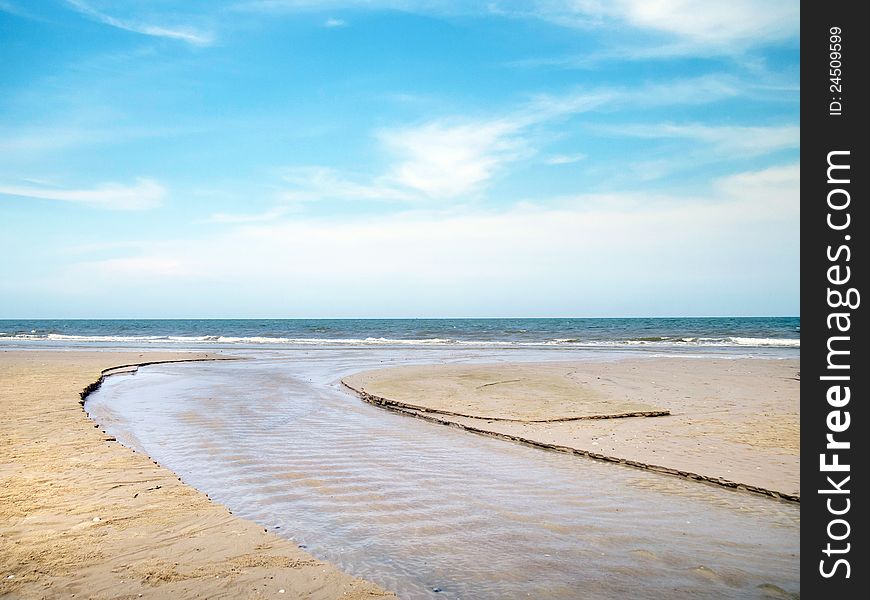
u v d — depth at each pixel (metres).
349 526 5.99
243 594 4.35
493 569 4.96
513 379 17.75
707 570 4.98
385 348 36.88
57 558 4.91
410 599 4.40
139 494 6.62
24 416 11.38
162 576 4.61
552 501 6.89
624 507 6.69
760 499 7.00
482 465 8.57
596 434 10.43
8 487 6.82
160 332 71.94
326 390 16.83
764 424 11.11
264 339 50.09
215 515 6.01
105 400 14.66
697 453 8.97
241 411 13.21
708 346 38.06
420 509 6.55
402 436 10.61
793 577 4.87
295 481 7.63
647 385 16.48
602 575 4.88
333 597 4.34
